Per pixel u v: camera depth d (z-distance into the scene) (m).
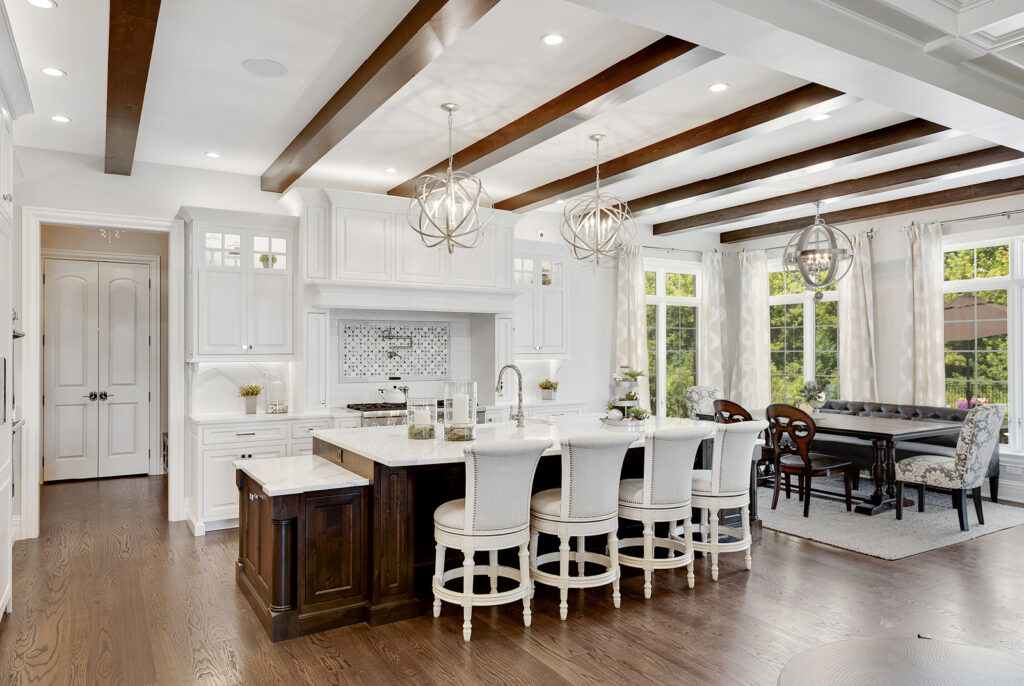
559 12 3.02
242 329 5.46
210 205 5.61
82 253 7.21
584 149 5.04
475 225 5.98
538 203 6.27
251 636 3.21
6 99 3.15
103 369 7.29
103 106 4.13
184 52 3.39
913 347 6.70
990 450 5.13
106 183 5.22
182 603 3.63
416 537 3.81
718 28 2.57
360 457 3.54
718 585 3.91
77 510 5.80
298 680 2.77
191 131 4.62
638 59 3.39
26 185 4.95
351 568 3.37
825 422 6.00
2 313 3.28
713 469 4.02
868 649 2.08
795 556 4.46
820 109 3.80
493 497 3.18
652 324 8.27
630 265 7.81
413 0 2.88
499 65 3.56
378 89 3.49
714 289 8.45
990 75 3.32
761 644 3.10
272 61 3.50
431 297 5.98
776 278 8.46
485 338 6.62
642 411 4.43
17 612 3.49
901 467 5.38
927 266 6.58
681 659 2.95
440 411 4.58
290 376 5.88
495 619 3.42
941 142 4.91
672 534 4.37
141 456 7.46
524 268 6.87
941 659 2.00
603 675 2.80
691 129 4.58
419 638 3.18
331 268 5.46
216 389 5.64
